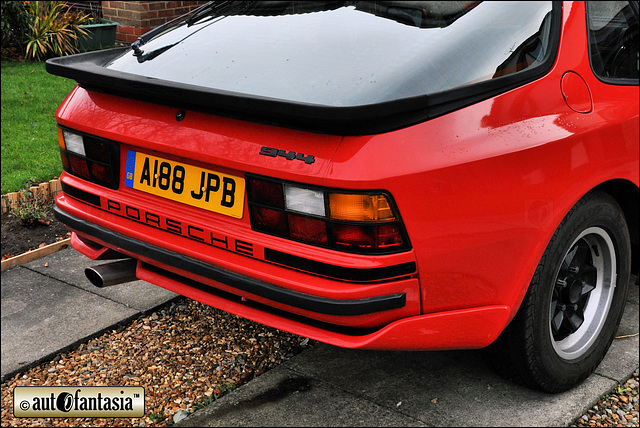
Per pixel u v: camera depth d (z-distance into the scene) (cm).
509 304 247
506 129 236
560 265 262
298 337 324
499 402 274
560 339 288
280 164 220
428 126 221
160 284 268
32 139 578
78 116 274
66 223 288
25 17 921
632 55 305
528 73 249
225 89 253
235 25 298
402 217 216
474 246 231
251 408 269
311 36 274
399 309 225
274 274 228
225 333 328
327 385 283
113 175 270
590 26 282
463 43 252
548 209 246
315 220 218
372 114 206
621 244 292
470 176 224
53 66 276
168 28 319
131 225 266
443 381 287
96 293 363
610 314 297
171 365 302
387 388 282
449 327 235
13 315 340
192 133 241
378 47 258
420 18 269
